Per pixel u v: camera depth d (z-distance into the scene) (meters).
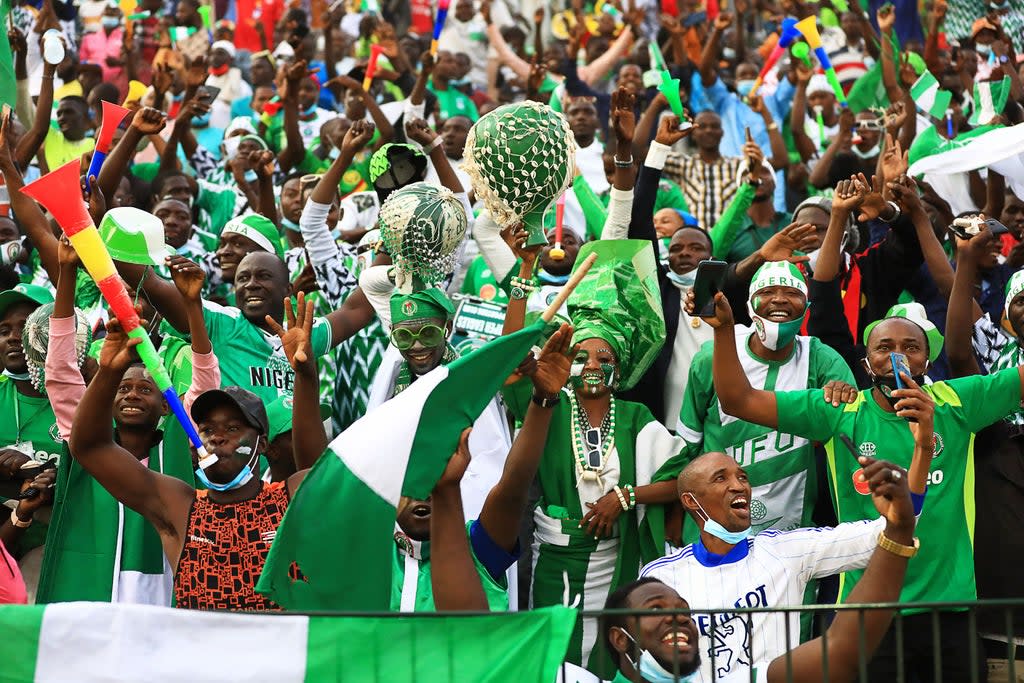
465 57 47.94
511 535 20.11
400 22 57.88
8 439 25.31
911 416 20.64
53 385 22.08
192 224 34.69
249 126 41.59
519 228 21.45
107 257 18.98
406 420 18.56
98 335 27.91
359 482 18.39
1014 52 42.03
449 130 37.19
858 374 26.67
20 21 41.19
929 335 26.12
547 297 26.92
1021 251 29.39
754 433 24.88
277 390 26.45
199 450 19.00
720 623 21.73
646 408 25.66
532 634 17.11
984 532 23.75
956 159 30.08
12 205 24.30
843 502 23.25
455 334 25.83
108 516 22.45
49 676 16.91
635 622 18.70
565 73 46.34
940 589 22.67
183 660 17.06
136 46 50.25
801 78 42.16
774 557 22.12
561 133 21.44
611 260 25.89
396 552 21.25
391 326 23.50
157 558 22.84
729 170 38.66
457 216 23.16
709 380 25.34
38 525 24.42
